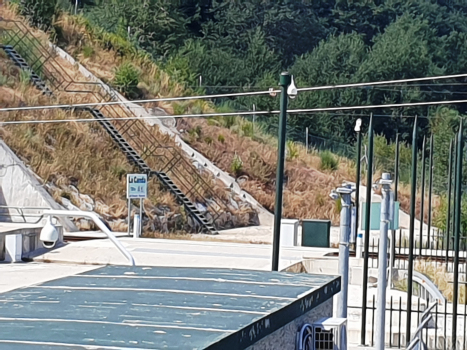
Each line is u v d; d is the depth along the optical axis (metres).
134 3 79.12
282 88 15.55
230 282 7.23
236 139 52.47
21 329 4.57
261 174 50.47
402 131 75.50
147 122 49.28
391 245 21.59
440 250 31.03
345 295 11.20
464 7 101.12
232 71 76.94
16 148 38.97
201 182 45.81
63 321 4.87
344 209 11.20
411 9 94.12
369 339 16.33
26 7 54.81
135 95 52.69
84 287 6.71
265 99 72.31
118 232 36.06
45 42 52.34
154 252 25.64
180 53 76.62
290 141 55.03
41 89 45.78
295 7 91.06
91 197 38.78
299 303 6.27
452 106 79.62
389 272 21.47
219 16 87.38
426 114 76.56
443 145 62.34
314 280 7.70
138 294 6.28
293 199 50.09
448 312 18.75
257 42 80.12
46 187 37.47
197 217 42.09
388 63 77.38
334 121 73.88
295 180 51.47
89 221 36.88
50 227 12.77
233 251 27.00
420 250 26.23
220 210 45.00
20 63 47.81
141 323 4.85
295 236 30.58
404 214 49.16
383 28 94.12
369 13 94.06
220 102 63.00
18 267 22.06
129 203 33.59
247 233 42.78
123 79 52.50
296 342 6.48
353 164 54.56
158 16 78.19
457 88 80.38
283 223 30.45
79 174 39.88
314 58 79.25
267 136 55.00
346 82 76.56
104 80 52.66
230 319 5.12
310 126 73.12
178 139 49.38
